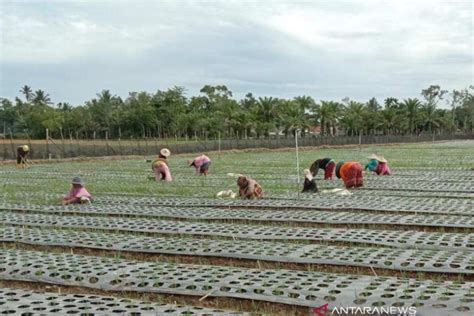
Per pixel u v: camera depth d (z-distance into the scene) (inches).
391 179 893.2
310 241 432.1
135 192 751.1
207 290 304.7
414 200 639.8
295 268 364.5
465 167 1139.3
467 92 4697.3
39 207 619.8
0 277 341.1
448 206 590.9
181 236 464.4
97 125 2832.2
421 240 418.3
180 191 751.1
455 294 283.3
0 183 899.4
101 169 1196.5
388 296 283.3
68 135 2832.2
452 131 4111.7
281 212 560.7
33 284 334.3
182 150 1792.6
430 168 1124.5
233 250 396.8
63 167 1272.1
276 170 1120.8
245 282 314.3
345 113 3513.8
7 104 3142.2
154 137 2834.6
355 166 771.4
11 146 1460.4
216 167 1206.3
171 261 389.7
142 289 310.7
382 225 492.1
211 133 2829.7
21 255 392.8
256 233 458.3
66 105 3176.7
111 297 297.7
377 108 3865.7
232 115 2891.2
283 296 290.7
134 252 409.7
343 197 667.4
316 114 3353.8
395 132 3732.8
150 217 555.8
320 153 1857.8
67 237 454.9
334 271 352.2
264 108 3132.4
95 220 531.8
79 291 320.5
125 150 1667.1
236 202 632.4
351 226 498.0
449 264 343.9
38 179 975.0
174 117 2886.3
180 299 301.0
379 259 361.7
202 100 3378.4
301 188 773.9
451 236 431.5
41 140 2635.3
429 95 4690.0
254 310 282.7
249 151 1979.6
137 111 2859.3
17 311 273.9
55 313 270.5
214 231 470.6
